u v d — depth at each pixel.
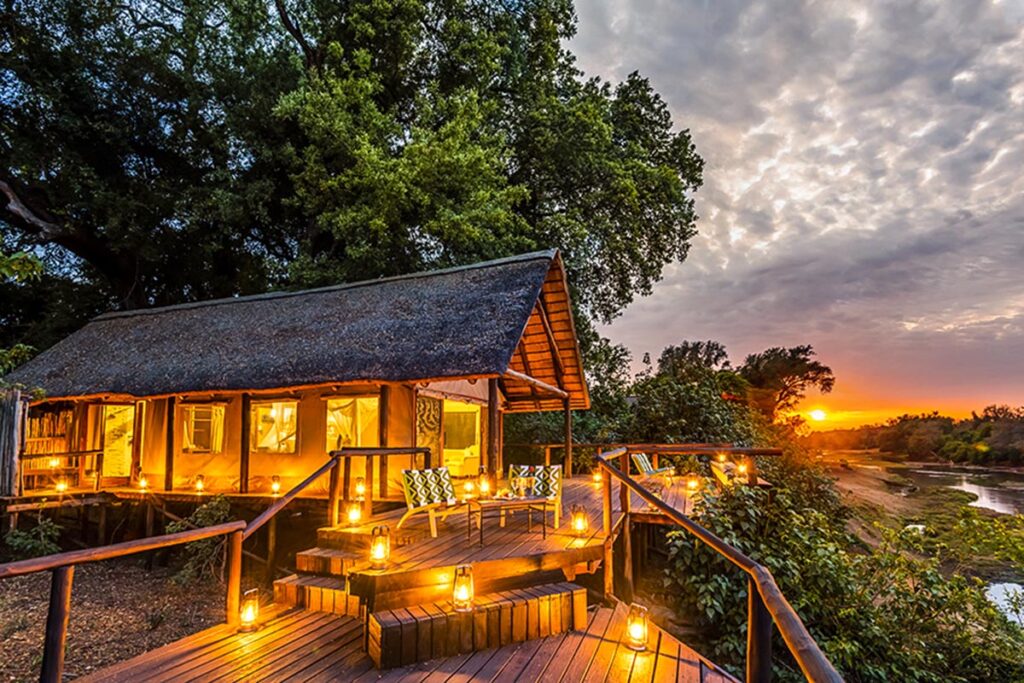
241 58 18.23
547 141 18.08
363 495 8.63
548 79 19.78
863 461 61.62
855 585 7.20
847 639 6.67
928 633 7.28
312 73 17.11
